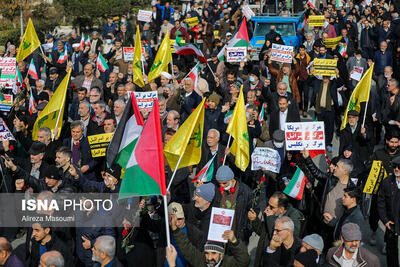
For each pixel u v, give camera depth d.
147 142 9.09
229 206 10.75
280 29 31.64
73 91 20.55
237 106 12.52
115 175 10.45
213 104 15.27
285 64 21.06
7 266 9.24
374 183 11.79
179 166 11.58
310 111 24.47
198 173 12.79
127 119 10.62
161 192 8.89
